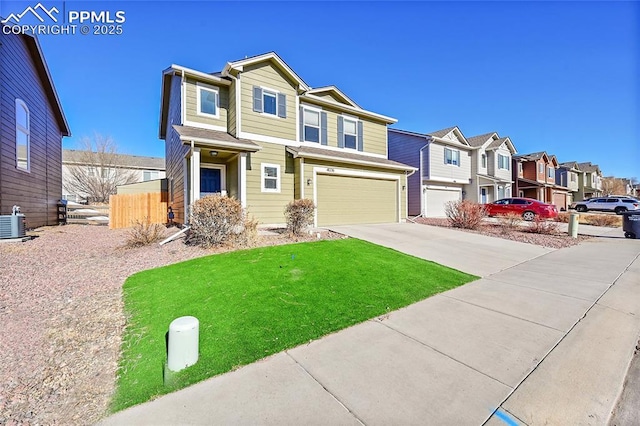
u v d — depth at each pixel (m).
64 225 14.67
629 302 4.40
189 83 10.88
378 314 3.88
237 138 10.69
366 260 6.41
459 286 5.14
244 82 11.03
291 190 12.02
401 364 2.74
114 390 2.55
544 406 2.20
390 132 22.97
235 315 3.75
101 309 4.27
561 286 5.18
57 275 5.75
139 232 8.60
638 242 10.41
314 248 7.38
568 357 2.88
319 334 3.32
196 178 9.29
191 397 2.34
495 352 2.96
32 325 3.80
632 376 2.60
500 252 8.08
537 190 29.00
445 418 2.06
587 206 25.52
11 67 9.95
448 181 21.80
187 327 2.72
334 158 12.05
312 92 13.40
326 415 2.10
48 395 2.51
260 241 8.18
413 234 10.27
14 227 8.47
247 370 2.67
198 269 5.66
